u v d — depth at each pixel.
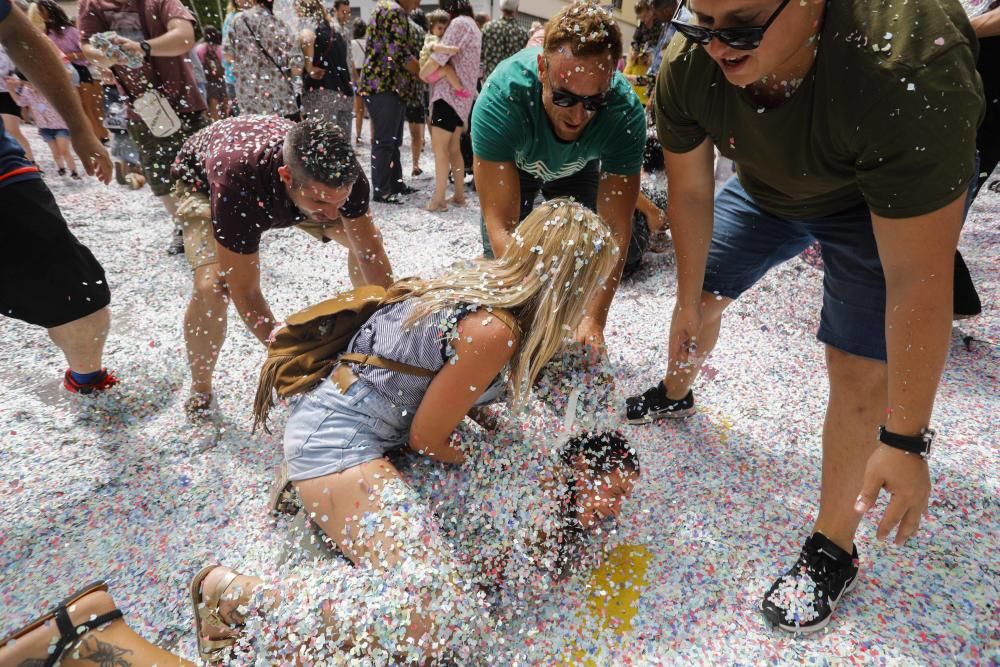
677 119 1.49
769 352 2.68
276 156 1.78
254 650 1.34
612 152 1.91
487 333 1.39
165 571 1.64
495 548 1.53
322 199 1.73
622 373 2.50
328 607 1.33
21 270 1.85
